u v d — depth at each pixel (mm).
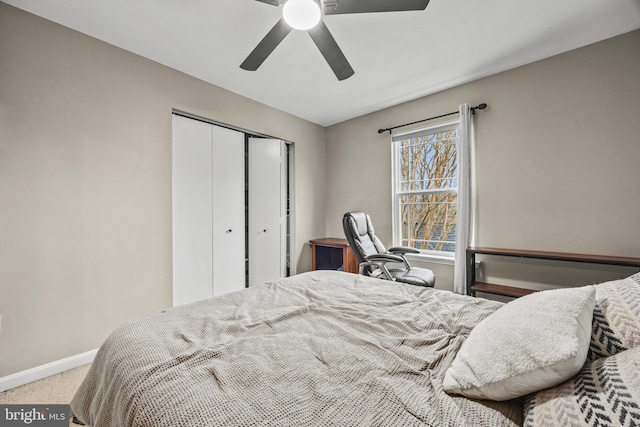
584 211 2164
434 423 599
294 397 689
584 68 2156
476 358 736
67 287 1890
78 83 1938
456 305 1300
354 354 904
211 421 608
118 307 2127
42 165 1791
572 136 2209
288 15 1429
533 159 2389
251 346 948
